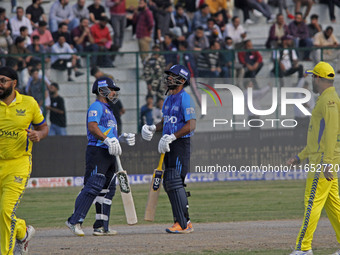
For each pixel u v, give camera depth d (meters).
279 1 70.12
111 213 36.28
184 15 64.88
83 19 61.66
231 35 65.31
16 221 20.48
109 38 63.12
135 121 52.56
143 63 52.53
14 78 20.52
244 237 26.03
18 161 20.67
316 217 20.41
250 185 49.12
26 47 59.50
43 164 49.88
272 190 45.84
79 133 52.62
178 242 24.84
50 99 51.88
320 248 23.08
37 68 51.41
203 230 28.62
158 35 63.97
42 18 62.84
